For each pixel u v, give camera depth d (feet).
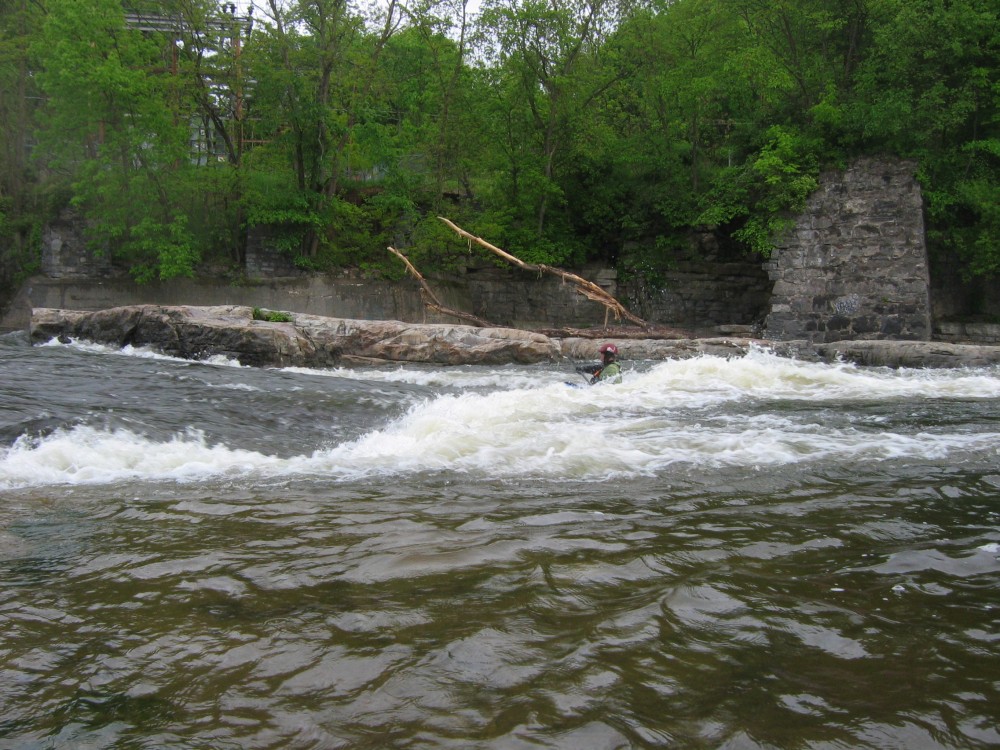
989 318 80.84
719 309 98.58
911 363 53.52
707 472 19.19
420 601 10.69
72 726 7.60
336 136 93.40
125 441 21.34
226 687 8.36
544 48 94.02
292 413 26.32
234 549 13.00
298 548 13.03
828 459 20.61
